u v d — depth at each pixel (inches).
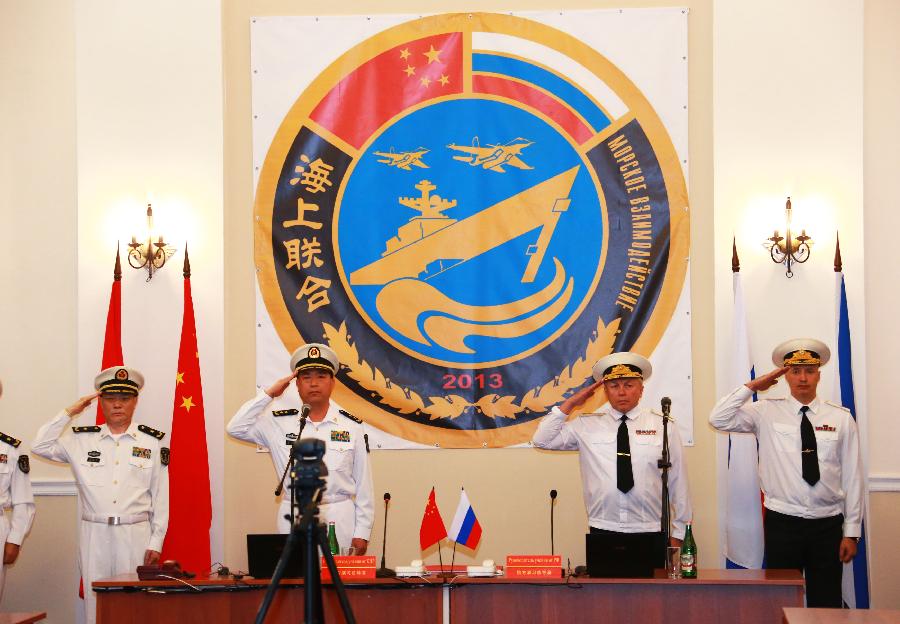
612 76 245.9
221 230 245.3
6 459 213.3
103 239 246.1
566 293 242.7
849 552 206.7
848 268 236.5
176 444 230.8
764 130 240.8
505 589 171.2
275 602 171.5
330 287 245.3
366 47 248.8
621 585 169.6
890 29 243.1
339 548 190.9
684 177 243.4
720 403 214.8
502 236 245.1
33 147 251.8
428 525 186.9
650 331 240.8
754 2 242.8
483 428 241.4
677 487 201.2
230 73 251.1
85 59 249.3
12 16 253.1
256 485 243.4
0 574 211.5
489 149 246.7
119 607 172.7
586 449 207.9
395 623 171.2
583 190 244.7
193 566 226.7
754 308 238.1
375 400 242.8
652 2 248.5
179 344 242.2
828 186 239.0
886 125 242.2
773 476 211.0
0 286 250.8
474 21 248.7
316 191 247.1
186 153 247.3
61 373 249.0
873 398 237.3
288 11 251.9
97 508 212.1
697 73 247.0
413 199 246.7
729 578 169.5
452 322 243.6
